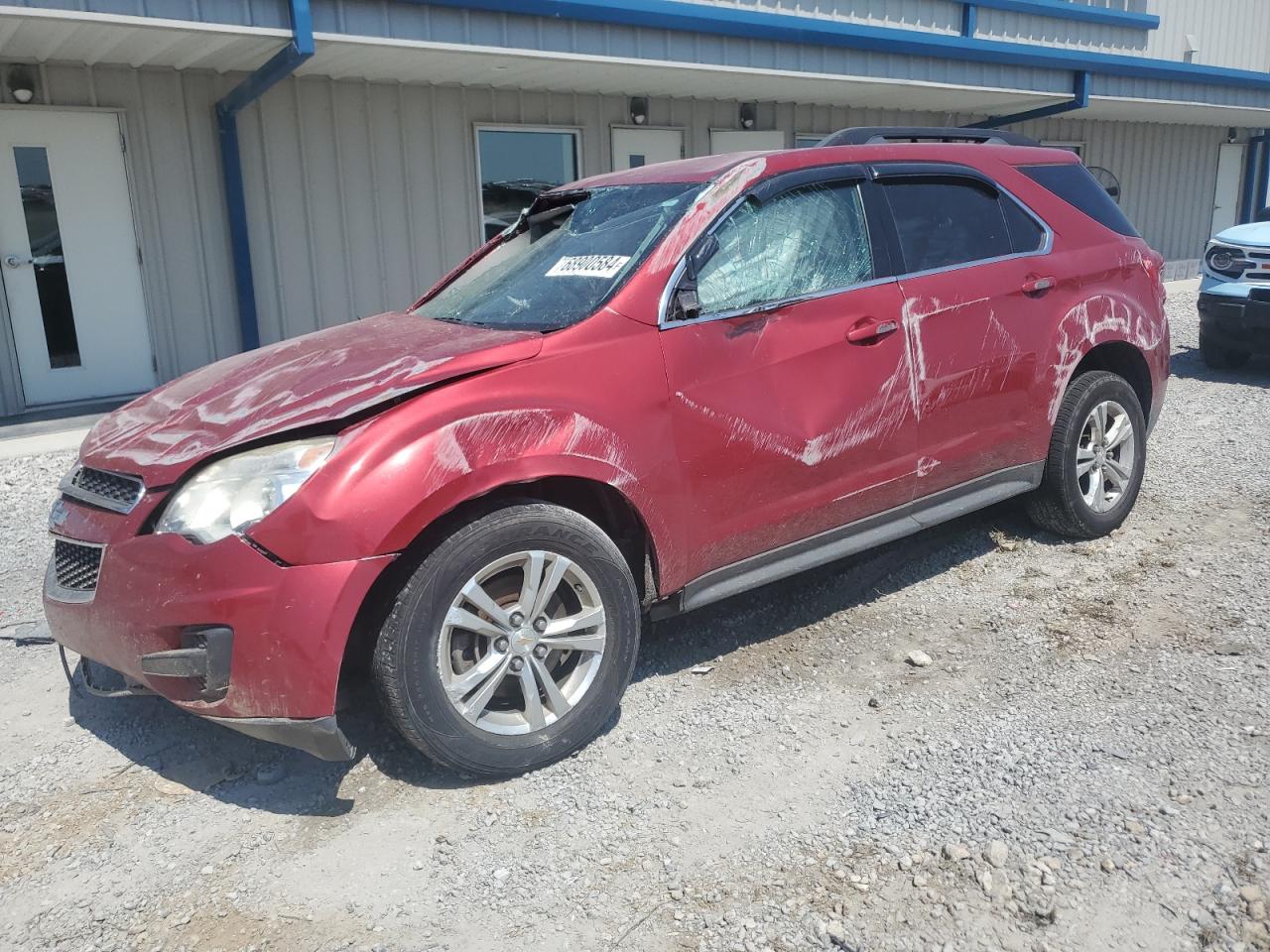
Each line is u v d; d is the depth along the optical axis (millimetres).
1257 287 7895
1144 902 2396
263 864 2744
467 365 3012
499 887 2604
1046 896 2436
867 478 3826
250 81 8148
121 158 8594
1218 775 2854
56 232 8422
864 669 3670
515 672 3045
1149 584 4203
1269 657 3498
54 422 7918
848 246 3826
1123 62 13148
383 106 9828
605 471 3129
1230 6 18750
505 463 2941
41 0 6418
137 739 3439
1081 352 4438
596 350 3199
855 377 3709
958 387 4020
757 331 3496
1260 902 2363
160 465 2873
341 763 3217
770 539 3633
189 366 9188
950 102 13242
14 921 2564
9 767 3295
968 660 3674
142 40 7391
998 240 4277
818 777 3010
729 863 2648
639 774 3082
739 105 12570
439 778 3109
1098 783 2859
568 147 11266
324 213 9664
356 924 2492
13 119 8094
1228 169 19984
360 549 2734
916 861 2602
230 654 2756
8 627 4426
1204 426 6730
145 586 2828
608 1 8680
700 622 4145
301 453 2805
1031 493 4648
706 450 3377
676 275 3393
